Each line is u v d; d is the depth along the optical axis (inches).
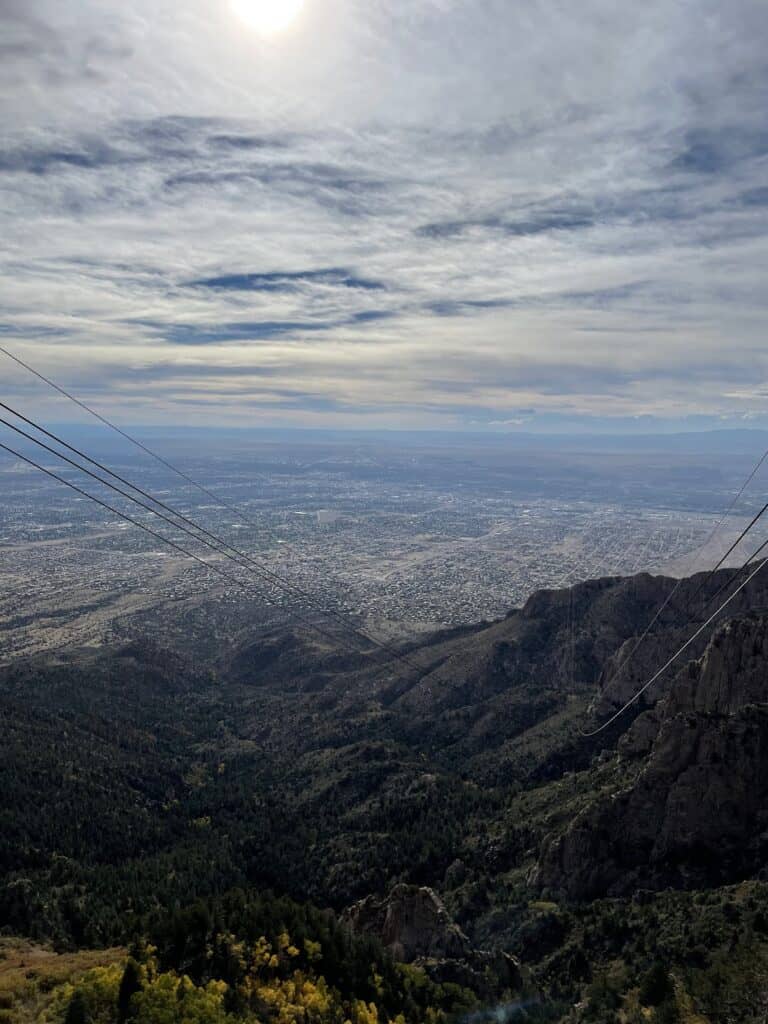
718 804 3225.9
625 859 3307.1
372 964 2456.9
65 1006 1872.5
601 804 3467.0
